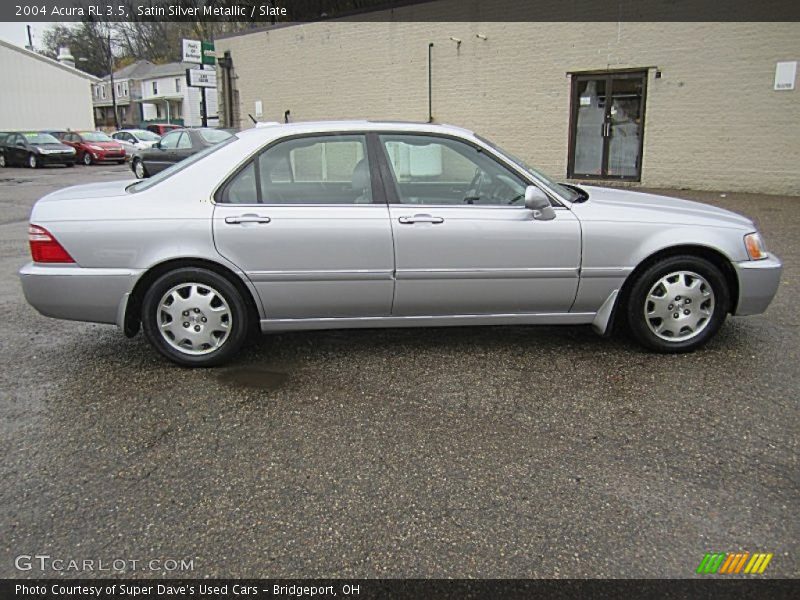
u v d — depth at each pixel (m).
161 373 4.03
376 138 4.11
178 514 2.61
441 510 2.62
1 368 4.12
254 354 4.34
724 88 11.98
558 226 4.04
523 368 4.07
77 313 3.95
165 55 61.59
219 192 3.96
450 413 3.47
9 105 34.47
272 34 19.27
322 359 4.25
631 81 13.08
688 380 3.84
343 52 17.70
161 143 17.95
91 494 2.74
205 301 4.00
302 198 4.04
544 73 14.21
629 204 4.28
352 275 3.99
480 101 15.38
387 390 3.76
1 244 8.59
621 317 4.39
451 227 3.98
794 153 11.49
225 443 3.16
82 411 3.51
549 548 2.39
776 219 9.22
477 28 15.01
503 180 4.18
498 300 4.13
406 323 4.19
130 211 3.89
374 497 2.71
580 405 3.54
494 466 2.94
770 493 2.71
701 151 12.46
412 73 16.44
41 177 20.44
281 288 3.99
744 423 3.30
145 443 3.16
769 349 4.31
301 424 3.36
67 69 36.56
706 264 4.15
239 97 20.80
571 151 14.21
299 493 2.74
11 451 3.08
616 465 2.94
